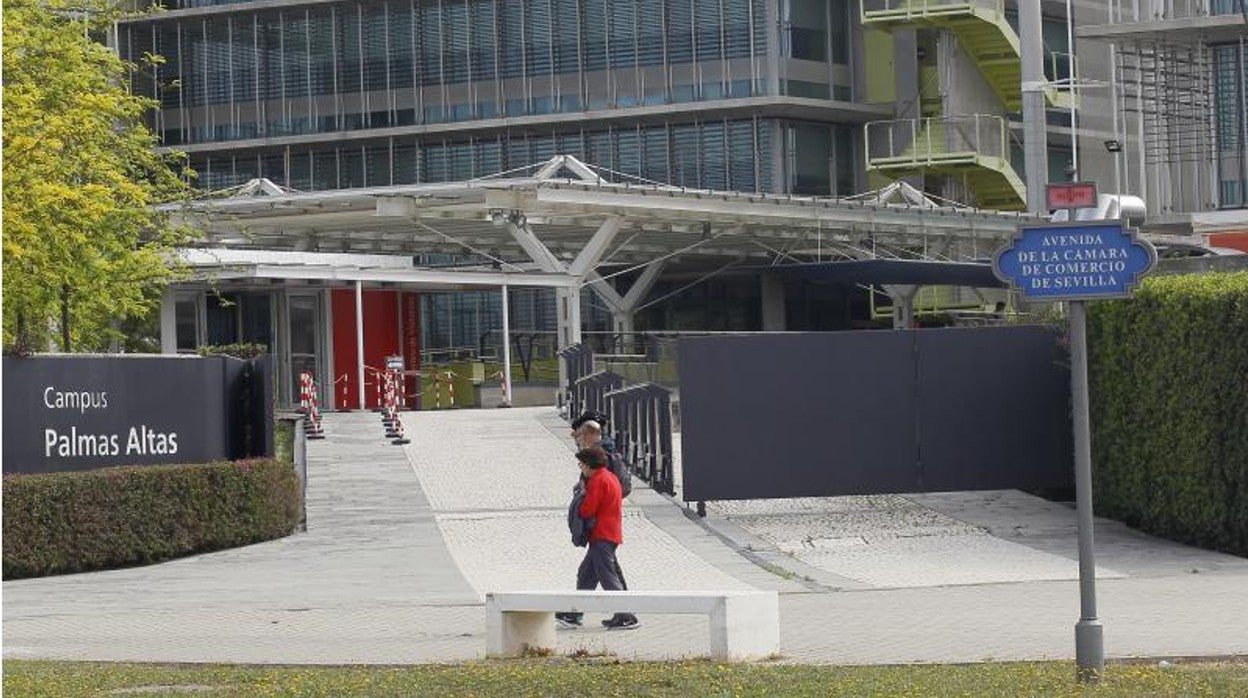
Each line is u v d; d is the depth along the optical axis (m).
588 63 81.38
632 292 73.44
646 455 37.09
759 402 32.19
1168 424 28.53
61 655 18.86
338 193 54.97
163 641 20.06
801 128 81.00
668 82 80.38
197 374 31.20
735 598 17.22
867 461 32.31
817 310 82.88
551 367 71.44
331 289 61.44
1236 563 26.17
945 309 76.38
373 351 63.06
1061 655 17.20
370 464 41.06
